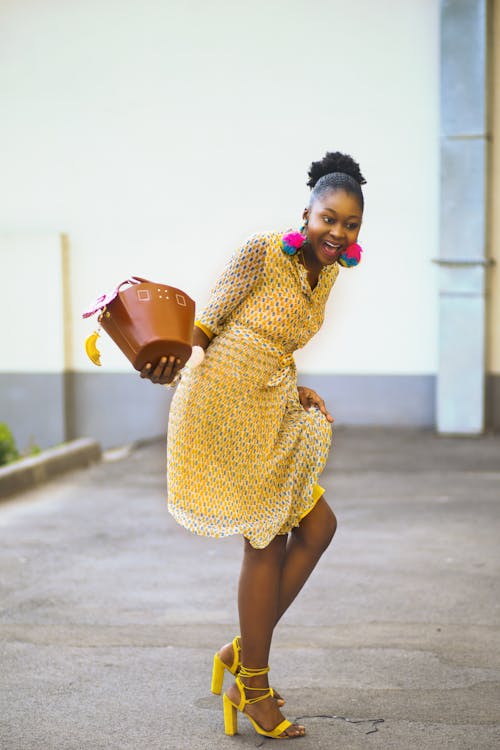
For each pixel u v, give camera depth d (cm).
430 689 367
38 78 1167
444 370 1054
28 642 427
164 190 1140
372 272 1087
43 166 1174
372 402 1099
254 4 1097
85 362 1176
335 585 510
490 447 980
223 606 479
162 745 321
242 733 331
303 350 1109
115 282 1160
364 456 937
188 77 1123
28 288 1166
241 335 305
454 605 473
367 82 1076
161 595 499
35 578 535
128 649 417
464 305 1045
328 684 372
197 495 310
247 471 311
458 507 710
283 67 1096
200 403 306
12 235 1166
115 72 1145
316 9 1081
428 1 1054
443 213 1043
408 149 1069
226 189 1123
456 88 1030
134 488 815
